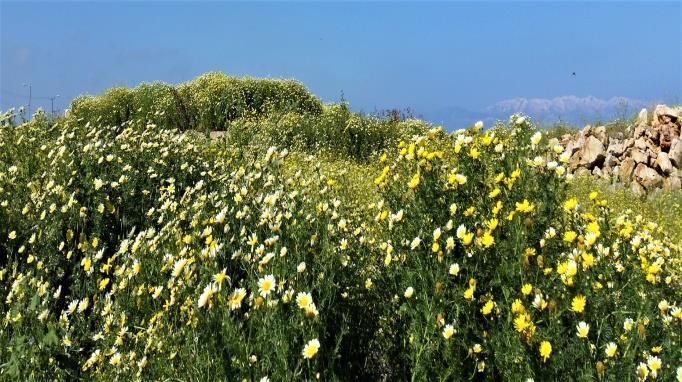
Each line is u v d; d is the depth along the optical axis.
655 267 3.37
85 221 4.97
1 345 3.21
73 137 7.15
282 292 2.97
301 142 13.88
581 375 2.37
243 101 18.73
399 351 3.13
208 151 7.97
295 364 2.64
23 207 5.43
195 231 4.03
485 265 3.02
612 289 2.93
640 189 11.14
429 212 3.52
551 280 2.81
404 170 4.07
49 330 3.12
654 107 12.91
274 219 3.98
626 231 3.81
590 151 12.36
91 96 20.27
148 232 4.41
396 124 16.41
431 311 2.83
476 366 2.67
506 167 3.66
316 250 3.54
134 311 3.61
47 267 4.43
